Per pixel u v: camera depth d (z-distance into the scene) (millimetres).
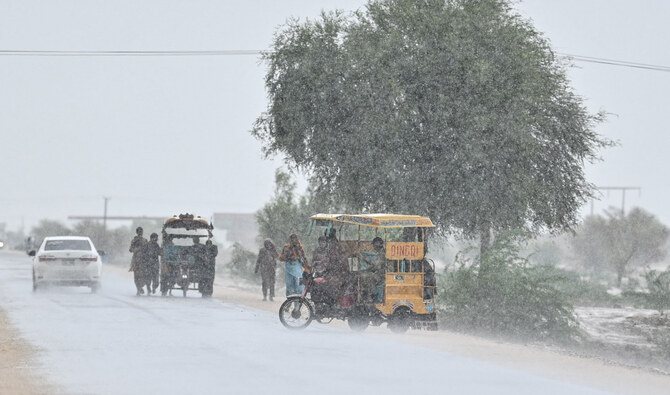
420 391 34406
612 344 70625
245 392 33312
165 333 54062
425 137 91812
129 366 39781
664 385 39219
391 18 96438
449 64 91125
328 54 94188
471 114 90125
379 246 59969
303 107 94188
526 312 69938
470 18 93500
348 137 92438
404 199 91625
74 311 69562
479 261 73500
